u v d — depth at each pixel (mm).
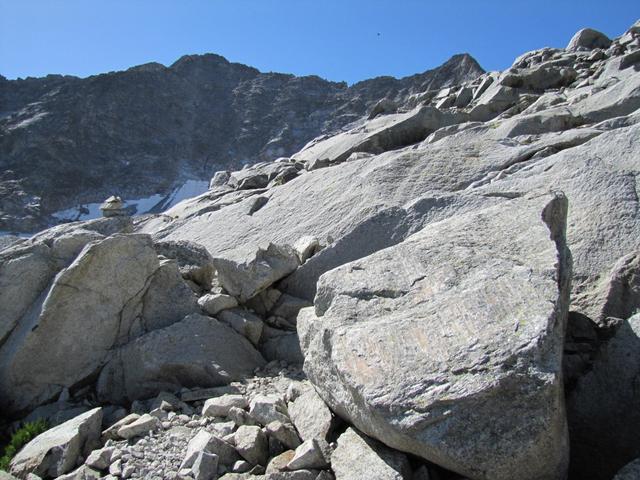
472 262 6109
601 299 7172
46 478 6133
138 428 6523
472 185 11703
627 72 20547
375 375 5023
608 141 10453
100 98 173125
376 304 6039
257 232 13414
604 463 5266
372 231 9961
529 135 14203
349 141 20344
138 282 8625
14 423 7594
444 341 5070
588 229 8586
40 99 170625
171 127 175750
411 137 20172
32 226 113812
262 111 186625
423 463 5090
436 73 165250
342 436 5574
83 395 8039
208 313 8945
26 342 7906
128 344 8172
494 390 4453
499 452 4336
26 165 138875
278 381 7758
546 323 4785
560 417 4551
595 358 5934
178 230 15516
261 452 5918
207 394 7355
